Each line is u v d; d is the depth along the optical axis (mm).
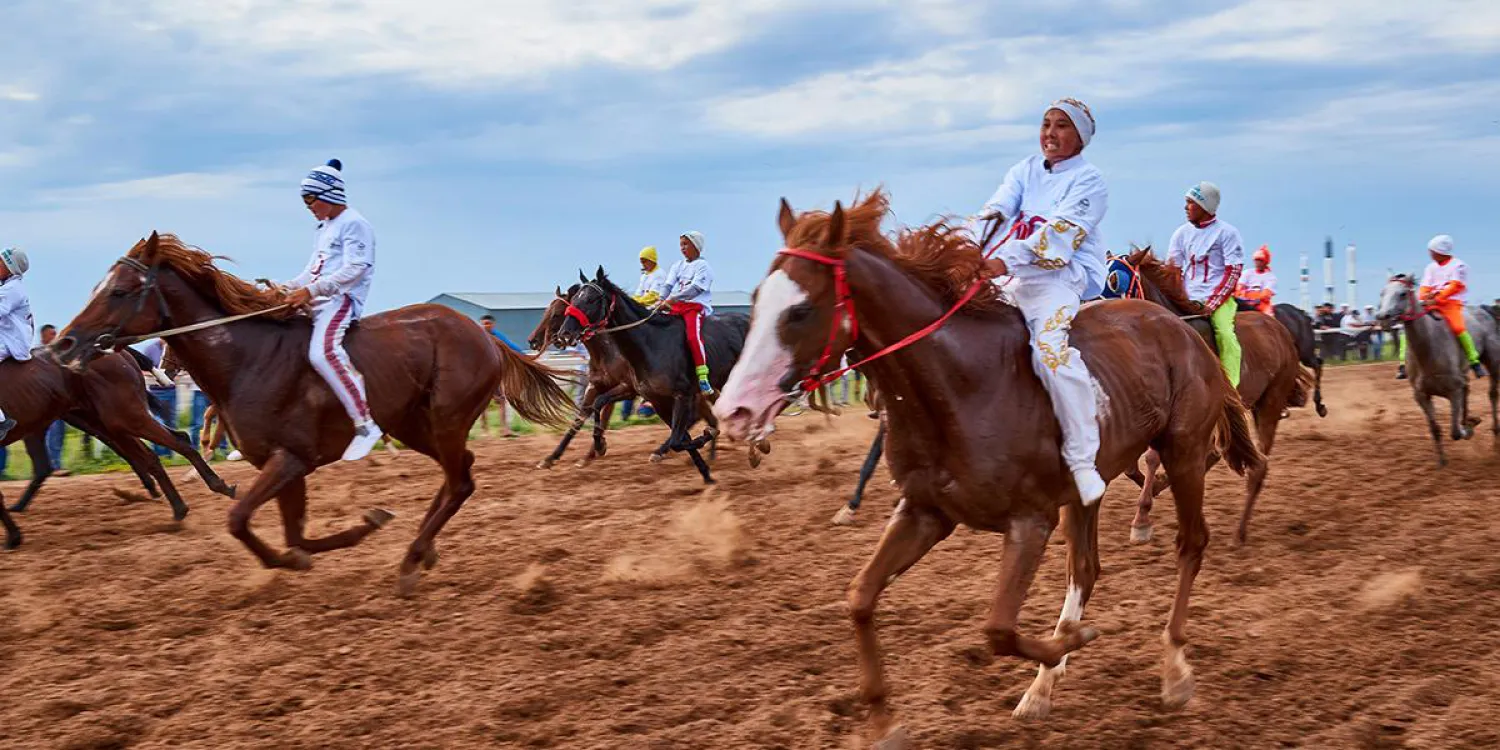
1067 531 4871
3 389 8633
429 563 6918
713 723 4730
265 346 6371
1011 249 4461
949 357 4129
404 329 6906
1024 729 4676
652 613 6230
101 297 6129
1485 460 10688
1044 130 4891
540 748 4570
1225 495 9234
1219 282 8516
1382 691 4984
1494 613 6043
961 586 6652
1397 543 7516
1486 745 4383
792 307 3885
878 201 4297
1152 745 4531
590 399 11531
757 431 3818
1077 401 4234
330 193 6711
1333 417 14781
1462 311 10938
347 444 6609
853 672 5336
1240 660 5418
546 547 7746
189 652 5715
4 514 8180
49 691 5203
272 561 6305
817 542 7926
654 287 13891
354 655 5660
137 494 10031
